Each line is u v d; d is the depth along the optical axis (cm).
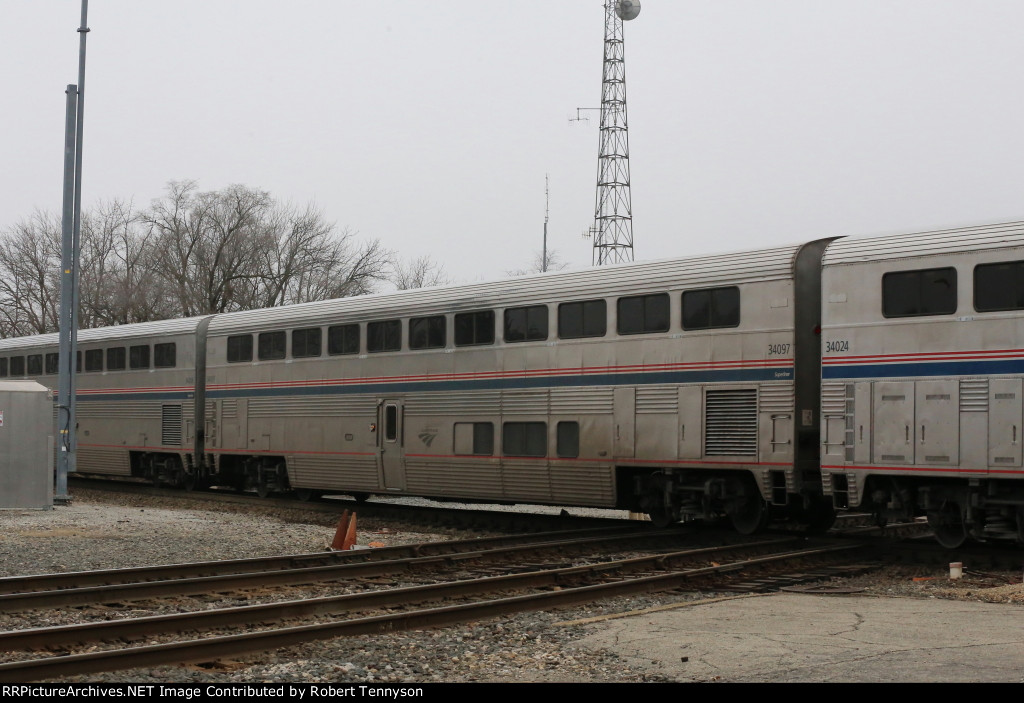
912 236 1476
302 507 2364
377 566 1377
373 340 2242
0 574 1336
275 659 870
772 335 1608
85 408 3061
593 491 1839
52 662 780
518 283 1978
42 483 2158
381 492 2222
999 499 1396
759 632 949
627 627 983
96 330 3075
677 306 1727
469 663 861
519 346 1955
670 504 1780
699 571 1285
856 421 1492
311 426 2367
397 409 2175
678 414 1709
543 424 1908
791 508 1778
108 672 805
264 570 1398
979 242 1400
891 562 1492
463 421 2042
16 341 3409
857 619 1012
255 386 2520
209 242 5397
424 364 2127
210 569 1352
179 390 2747
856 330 1501
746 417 1630
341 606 1080
